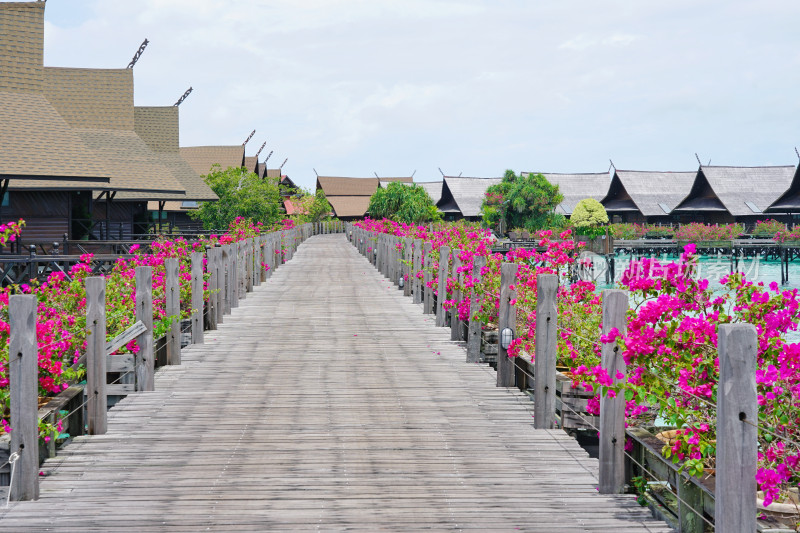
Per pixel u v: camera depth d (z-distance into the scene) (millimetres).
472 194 81188
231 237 20266
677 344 5195
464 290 11539
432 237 21344
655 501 5410
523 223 62375
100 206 32906
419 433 7035
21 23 24359
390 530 4766
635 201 73375
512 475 5883
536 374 7215
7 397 5703
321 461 6168
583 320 8750
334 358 10711
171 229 40094
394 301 17641
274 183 50094
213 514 5008
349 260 32531
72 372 6922
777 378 4691
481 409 7945
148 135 40156
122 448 6504
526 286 9758
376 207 61625
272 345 11742
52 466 6023
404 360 10586
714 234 60375
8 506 5156
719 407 3680
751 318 5438
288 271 26562
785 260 48469
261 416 7590
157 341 9945
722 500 3643
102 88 32688
